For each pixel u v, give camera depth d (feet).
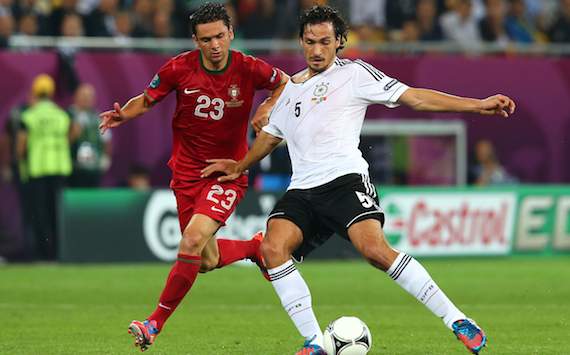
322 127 84.74
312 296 144.97
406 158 220.64
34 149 192.44
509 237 197.77
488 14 240.32
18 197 195.11
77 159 197.06
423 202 192.85
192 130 97.86
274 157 208.03
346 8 234.17
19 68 196.54
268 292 149.48
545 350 97.55
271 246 83.87
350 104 85.10
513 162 225.15
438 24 236.02
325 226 85.81
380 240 81.87
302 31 85.61
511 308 132.16
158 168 205.98
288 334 108.27
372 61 215.92
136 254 186.19
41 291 150.00
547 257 199.72
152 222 186.91
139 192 186.50
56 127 192.85
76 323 117.29
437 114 221.46
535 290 151.64
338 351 83.61
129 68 202.39
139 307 132.98
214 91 95.91
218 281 163.12
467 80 220.84
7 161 195.00
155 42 205.46
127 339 104.58
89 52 201.77
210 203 95.14
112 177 203.21
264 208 186.60
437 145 221.87
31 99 196.65
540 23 249.34
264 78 96.73
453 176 222.69
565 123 226.38
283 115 87.71
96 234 185.16
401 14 235.81
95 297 143.33
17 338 105.40
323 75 85.87
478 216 195.83
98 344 100.99
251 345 100.27
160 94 96.12
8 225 195.42
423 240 192.85
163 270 176.35
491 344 101.30
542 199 199.41
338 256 194.49
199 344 101.04
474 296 144.97
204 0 221.05
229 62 95.81
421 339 104.32
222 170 96.43
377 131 218.59
